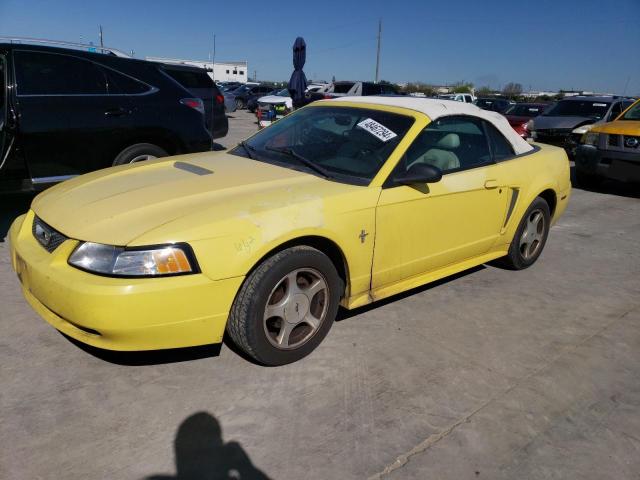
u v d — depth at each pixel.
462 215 3.63
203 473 2.11
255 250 2.54
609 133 8.02
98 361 2.83
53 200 3.00
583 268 4.78
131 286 2.31
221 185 2.96
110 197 2.85
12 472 2.05
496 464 2.25
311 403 2.58
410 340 3.25
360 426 2.43
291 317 2.82
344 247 2.92
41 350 2.91
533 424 2.52
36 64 4.90
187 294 2.40
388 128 3.43
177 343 2.51
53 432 2.28
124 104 5.34
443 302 3.85
